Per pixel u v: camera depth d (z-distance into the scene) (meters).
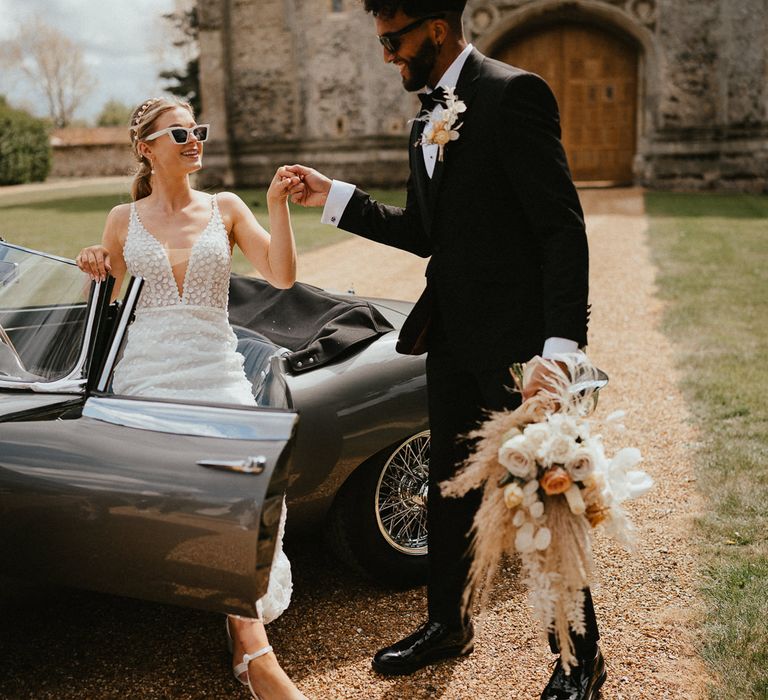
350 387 2.91
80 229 14.70
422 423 3.04
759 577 3.07
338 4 23.89
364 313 3.19
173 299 2.63
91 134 44.34
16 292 2.68
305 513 2.91
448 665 2.65
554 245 2.08
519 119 2.09
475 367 2.31
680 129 21.97
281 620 2.94
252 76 25.00
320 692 2.53
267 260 2.72
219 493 1.97
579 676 2.32
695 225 14.21
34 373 2.51
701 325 7.18
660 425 4.83
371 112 24.06
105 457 2.10
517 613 2.94
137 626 2.89
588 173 23.58
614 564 3.26
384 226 2.54
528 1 22.05
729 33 21.27
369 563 3.06
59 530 2.12
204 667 2.65
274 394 2.45
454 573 2.57
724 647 2.66
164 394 2.50
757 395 5.21
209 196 2.78
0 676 2.58
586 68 23.03
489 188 2.18
